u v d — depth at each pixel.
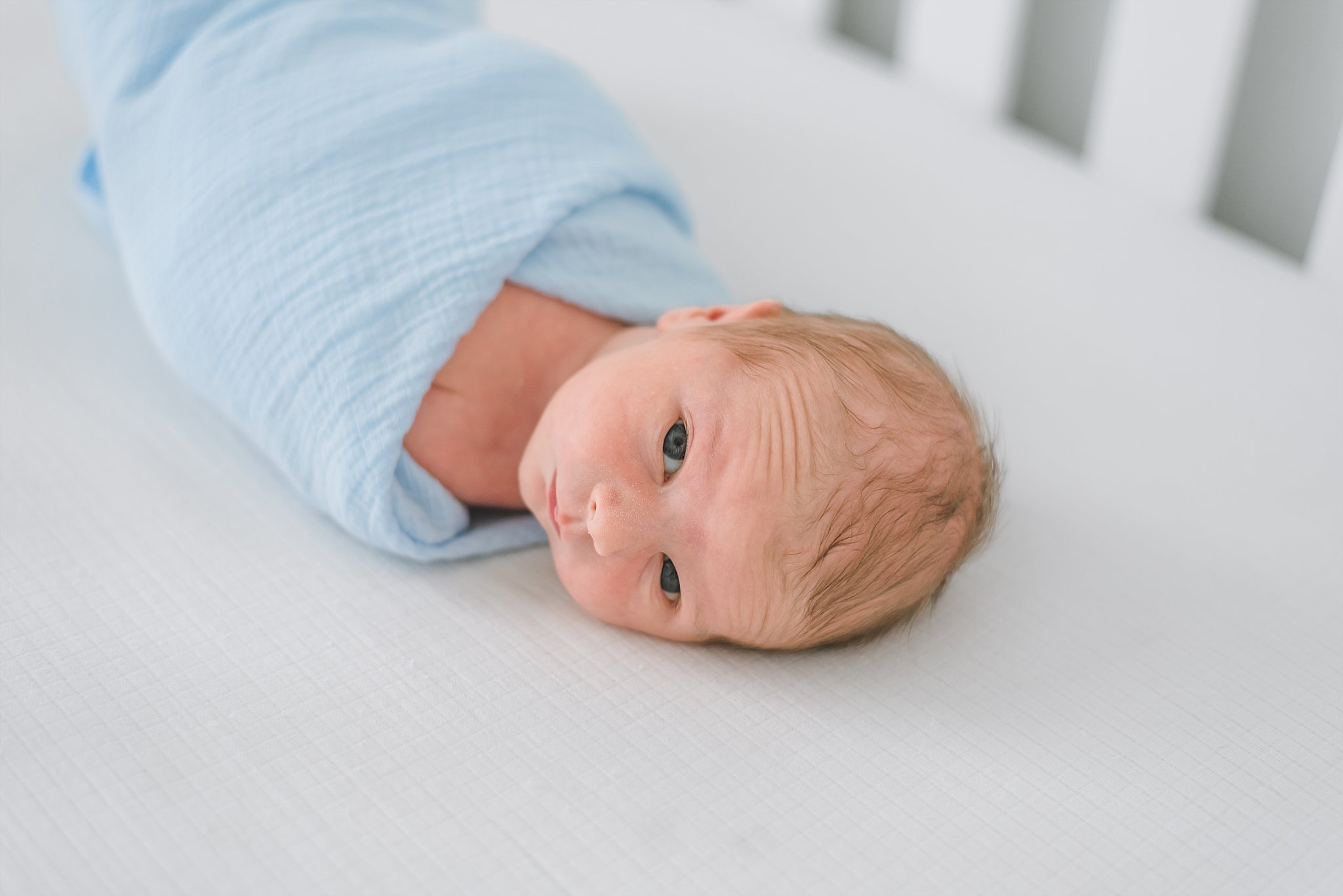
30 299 1.28
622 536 0.87
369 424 0.97
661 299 1.10
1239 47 1.42
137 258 1.14
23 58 1.69
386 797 0.79
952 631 0.98
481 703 0.87
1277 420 1.25
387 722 0.85
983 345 1.33
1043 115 1.75
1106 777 0.85
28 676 0.86
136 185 1.18
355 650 0.91
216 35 1.17
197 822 0.76
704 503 0.87
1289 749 0.89
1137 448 1.20
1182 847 0.80
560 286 1.04
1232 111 1.53
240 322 1.04
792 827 0.79
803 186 1.57
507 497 1.07
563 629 0.95
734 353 0.93
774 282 1.39
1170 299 1.42
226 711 0.85
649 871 0.76
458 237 1.01
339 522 1.02
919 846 0.79
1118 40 1.53
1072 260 1.47
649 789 0.81
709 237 1.46
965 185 1.59
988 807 0.82
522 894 0.74
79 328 1.25
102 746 0.81
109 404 1.15
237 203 1.07
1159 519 1.11
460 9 1.44
